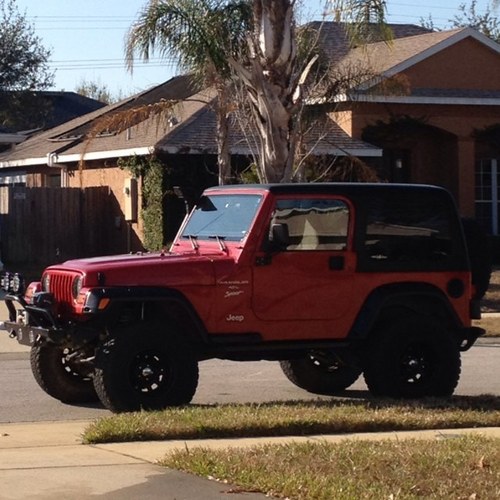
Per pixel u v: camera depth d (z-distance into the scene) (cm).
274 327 1105
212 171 2753
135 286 1059
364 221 1138
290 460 815
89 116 3650
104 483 776
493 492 722
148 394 1065
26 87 5375
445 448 861
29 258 2973
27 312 1114
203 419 978
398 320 1155
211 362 1578
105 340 1072
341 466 793
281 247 1104
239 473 776
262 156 1897
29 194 2967
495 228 3177
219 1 2072
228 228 1134
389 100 2872
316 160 2638
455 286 1170
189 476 795
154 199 2758
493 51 3028
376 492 716
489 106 3045
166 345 1066
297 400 1191
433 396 1161
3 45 5338
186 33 2053
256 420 976
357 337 1127
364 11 1975
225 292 1088
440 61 2978
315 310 1116
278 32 1839
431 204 1167
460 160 3041
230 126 2477
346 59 2817
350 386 1334
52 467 830
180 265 1077
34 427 1048
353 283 1128
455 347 1170
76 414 1143
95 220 3042
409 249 1152
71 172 3297
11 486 768
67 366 1189
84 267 1071
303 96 1973
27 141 3847
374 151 2811
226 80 2119
